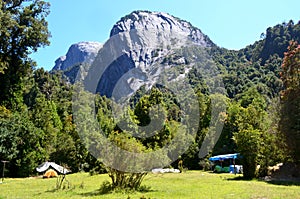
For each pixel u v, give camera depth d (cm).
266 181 1817
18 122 2973
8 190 1542
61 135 3603
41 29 3259
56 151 3378
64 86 6488
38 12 3306
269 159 2164
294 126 2022
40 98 4203
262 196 1122
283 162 2228
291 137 2028
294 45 2255
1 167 2858
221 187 1475
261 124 2212
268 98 4616
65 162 3312
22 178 2775
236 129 3691
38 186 1756
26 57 3362
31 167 3034
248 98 4297
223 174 2655
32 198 1216
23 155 2977
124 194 1291
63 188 1541
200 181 1892
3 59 3177
